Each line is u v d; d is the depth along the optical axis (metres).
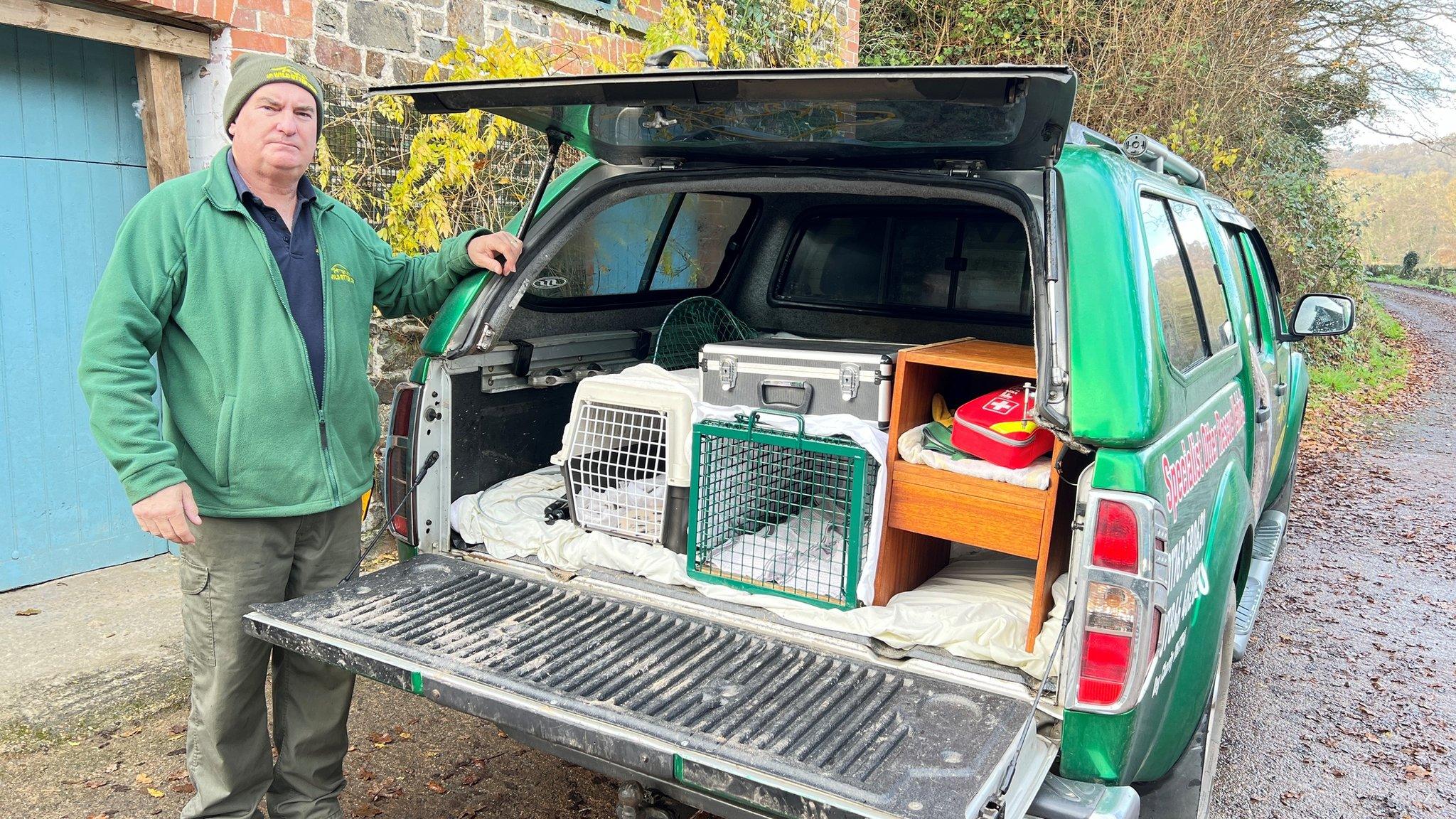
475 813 2.90
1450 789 3.26
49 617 3.97
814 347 2.64
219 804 2.49
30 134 4.00
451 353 2.72
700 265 4.00
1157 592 1.84
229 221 2.30
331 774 2.74
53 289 4.17
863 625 2.21
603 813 2.94
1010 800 1.74
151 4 3.87
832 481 2.71
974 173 2.41
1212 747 2.73
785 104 2.19
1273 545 4.05
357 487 2.57
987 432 2.19
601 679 2.05
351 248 2.57
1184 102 10.83
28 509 4.21
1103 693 1.84
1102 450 1.86
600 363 3.51
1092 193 2.12
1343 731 3.64
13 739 3.11
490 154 5.33
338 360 2.47
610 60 6.17
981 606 2.23
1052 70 1.74
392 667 2.12
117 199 4.32
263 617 2.29
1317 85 12.70
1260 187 11.97
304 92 2.34
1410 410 11.59
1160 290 2.22
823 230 3.94
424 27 4.98
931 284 3.70
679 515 2.58
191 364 2.31
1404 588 5.24
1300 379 4.99
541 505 2.94
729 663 2.15
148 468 2.13
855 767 1.73
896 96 1.98
